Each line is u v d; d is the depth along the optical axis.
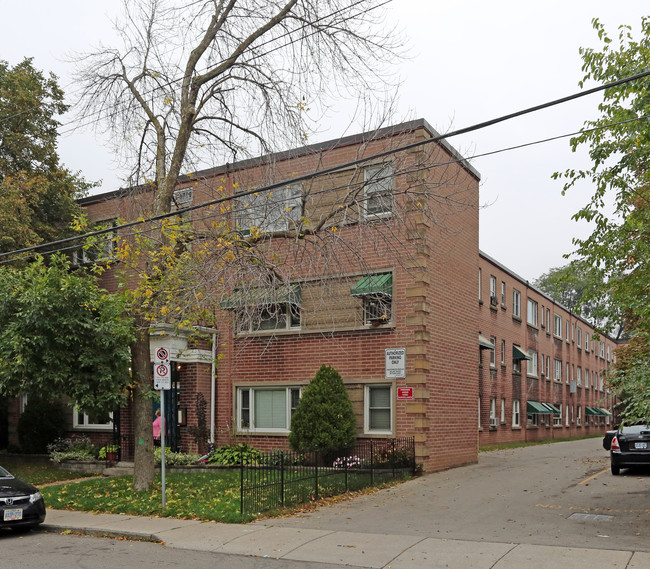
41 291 13.48
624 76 12.45
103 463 19.31
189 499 13.62
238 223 15.49
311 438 17.53
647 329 13.45
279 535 10.84
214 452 19.56
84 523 12.03
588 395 50.78
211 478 16.39
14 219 19.62
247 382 20.44
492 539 10.23
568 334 45.94
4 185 20.47
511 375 33.12
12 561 9.40
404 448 17.61
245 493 13.52
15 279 14.31
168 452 18.73
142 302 15.05
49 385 13.88
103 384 14.11
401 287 18.33
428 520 11.92
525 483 16.42
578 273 15.33
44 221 22.78
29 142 21.91
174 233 14.26
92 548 10.34
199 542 10.49
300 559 9.36
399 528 11.25
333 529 11.26
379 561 9.13
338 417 17.64
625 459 17.59
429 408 18.16
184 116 15.55
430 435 18.16
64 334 13.76
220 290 13.73
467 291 21.27
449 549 9.65
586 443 34.44
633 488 15.33
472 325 21.55
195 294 13.16
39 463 21.39
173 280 13.88
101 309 14.37
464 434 20.53
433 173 18.38
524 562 8.80
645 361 11.79
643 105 12.20
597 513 12.28
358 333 18.86
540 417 37.88
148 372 15.14
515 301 34.81
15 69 22.58
